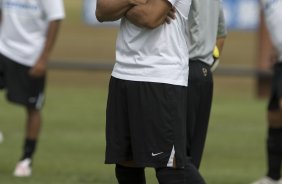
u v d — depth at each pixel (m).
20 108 46.25
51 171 28.28
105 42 62.97
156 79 16.09
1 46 27.66
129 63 16.36
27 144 27.39
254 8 57.72
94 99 51.44
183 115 16.30
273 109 25.38
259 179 27.42
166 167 16.25
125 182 17.61
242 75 56.03
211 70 19.00
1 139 35.16
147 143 16.20
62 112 45.00
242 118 44.09
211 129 40.03
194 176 16.39
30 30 27.44
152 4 15.94
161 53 16.20
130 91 16.30
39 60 27.00
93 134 37.75
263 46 54.53
